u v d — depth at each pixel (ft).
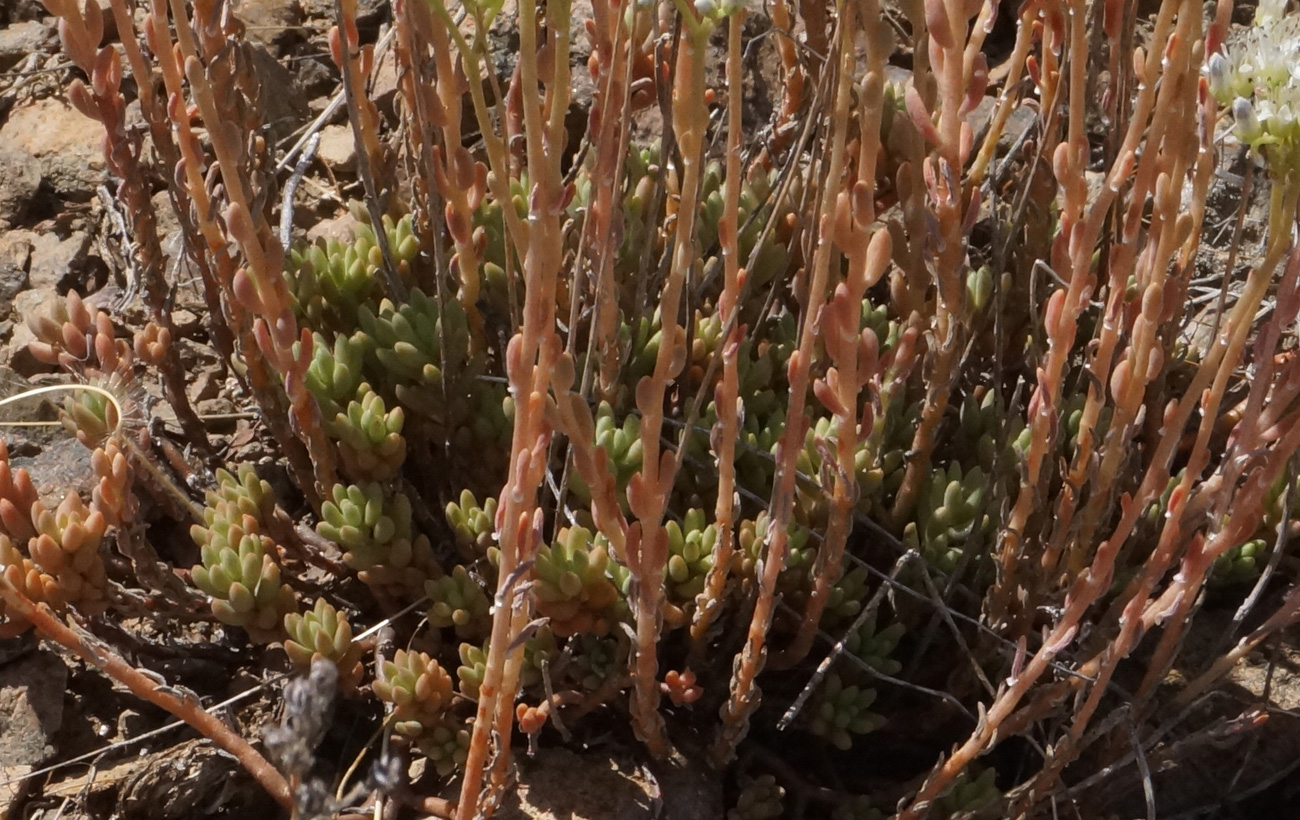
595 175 1.50
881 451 1.72
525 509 1.46
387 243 1.74
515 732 1.71
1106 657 1.55
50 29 2.23
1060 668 1.60
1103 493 1.57
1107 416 1.75
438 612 1.67
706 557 1.65
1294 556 1.83
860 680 1.72
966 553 1.69
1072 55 1.45
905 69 2.14
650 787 1.68
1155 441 1.77
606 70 1.51
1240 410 1.82
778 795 1.71
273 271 1.56
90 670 1.71
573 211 1.74
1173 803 1.76
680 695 1.61
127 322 1.97
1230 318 1.47
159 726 1.70
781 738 1.78
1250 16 2.15
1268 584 1.83
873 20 1.36
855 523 1.76
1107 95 1.65
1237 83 1.40
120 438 1.65
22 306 1.97
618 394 1.70
